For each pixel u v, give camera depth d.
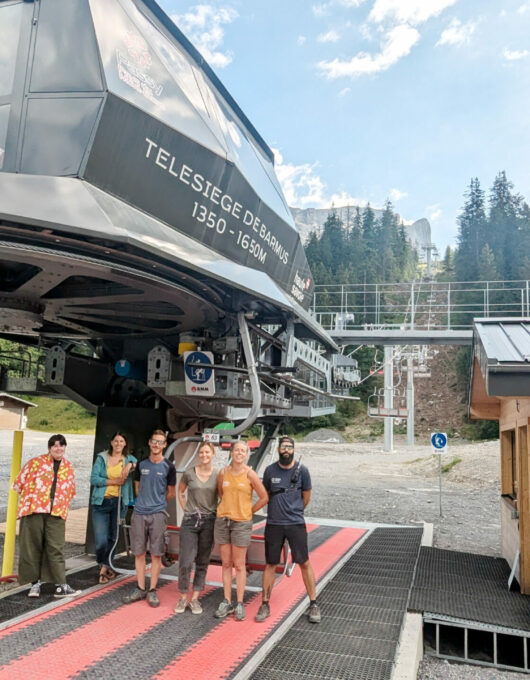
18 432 6.14
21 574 5.33
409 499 16.58
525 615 5.50
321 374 9.14
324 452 39.16
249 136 7.66
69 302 6.12
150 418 7.51
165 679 3.71
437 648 5.37
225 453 23.20
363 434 60.91
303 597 5.73
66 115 4.69
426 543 8.91
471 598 5.99
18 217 4.02
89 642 4.32
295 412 12.27
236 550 5.01
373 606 5.56
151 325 7.43
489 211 102.69
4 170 4.68
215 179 5.91
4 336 8.58
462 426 64.31
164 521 5.41
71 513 11.12
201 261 5.13
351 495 17.09
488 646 5.62
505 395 4.80
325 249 109.31
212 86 6.78
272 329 8.80
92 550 7.26
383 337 25.30
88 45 4.77
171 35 6.13
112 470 6.13
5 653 4.06
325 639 4.61
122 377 7.99
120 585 5.89
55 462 5.51
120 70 4.90
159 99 5.29
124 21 5.19
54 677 3.70
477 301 78.06
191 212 5.65
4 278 5.75
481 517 13.61
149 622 4.81
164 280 5.25
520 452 6.41
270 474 5.24
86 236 4.62
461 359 74.62
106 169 4.75
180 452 8.50
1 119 4.79
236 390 6.71
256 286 5.76
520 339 5.64
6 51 4.93
